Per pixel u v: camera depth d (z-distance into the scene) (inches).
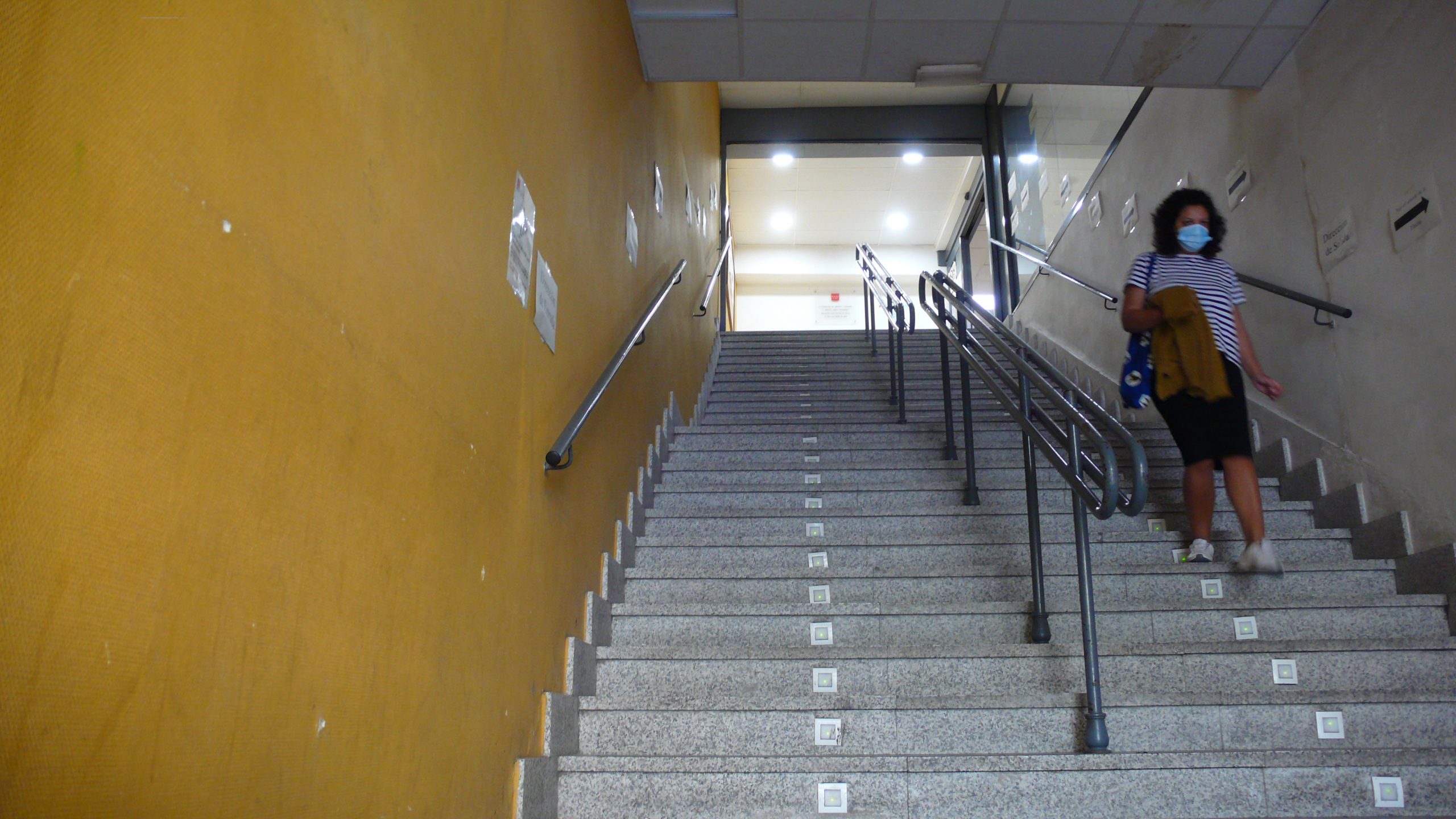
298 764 43.5
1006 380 120.9
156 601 34.5
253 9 42.2
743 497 155.0
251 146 41.5
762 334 307.6
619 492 132.0
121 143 33.5
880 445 182.9
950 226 467.5
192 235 37.1
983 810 83.3
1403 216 123.4
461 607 66.2
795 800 83.9
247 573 40.3
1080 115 249.0
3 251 28.4
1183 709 93.0
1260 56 152.0
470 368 70.6
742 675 103.2
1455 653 100.7
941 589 123.0
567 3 109.5
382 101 56.0
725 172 364.8
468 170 71.5
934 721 93.3
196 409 37.2
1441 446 117.5
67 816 29.9
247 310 40.8
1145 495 86.0
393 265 56.8
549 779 82.6
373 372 53.4
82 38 31.9
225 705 38.3
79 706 30.6
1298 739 92.1
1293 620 111.7
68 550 30.4
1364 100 131.6
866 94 351.9
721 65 166.6
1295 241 147.5
